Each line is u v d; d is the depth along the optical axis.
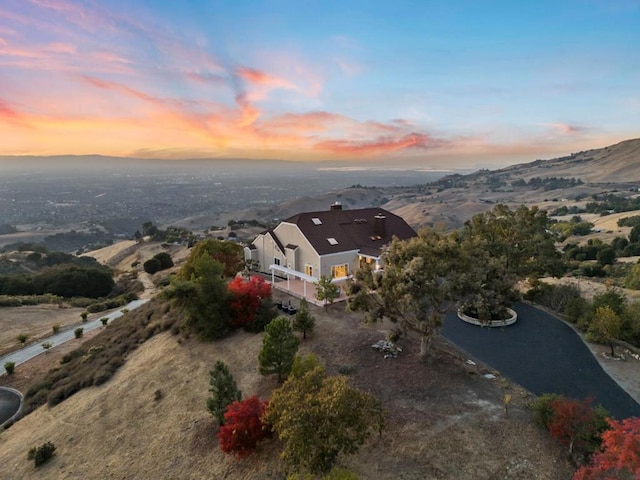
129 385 26.36
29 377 36.06
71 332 47.94
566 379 20.78
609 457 11.39
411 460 14.79
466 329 27.88
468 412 17.45
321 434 12.92
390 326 27.66
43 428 24.69
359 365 22.28
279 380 21.64
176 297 29.25
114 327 43.44
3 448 23.89
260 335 28.55
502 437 15.69
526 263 34.03
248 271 44.09
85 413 24.48
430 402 18.38
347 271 39.03
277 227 44.44
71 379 31.06
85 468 19.23
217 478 16.12
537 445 15.16
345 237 40.34
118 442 20.64
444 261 20.12
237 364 25.09
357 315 30.14
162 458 18.34
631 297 40.91
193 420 20.52
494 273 21.73
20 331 49.16
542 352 24.08
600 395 19.27
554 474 13.74
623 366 22.25
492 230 33.84
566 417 14.70
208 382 23.86
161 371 26.91
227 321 30.11
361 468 14.62
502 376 20.91
